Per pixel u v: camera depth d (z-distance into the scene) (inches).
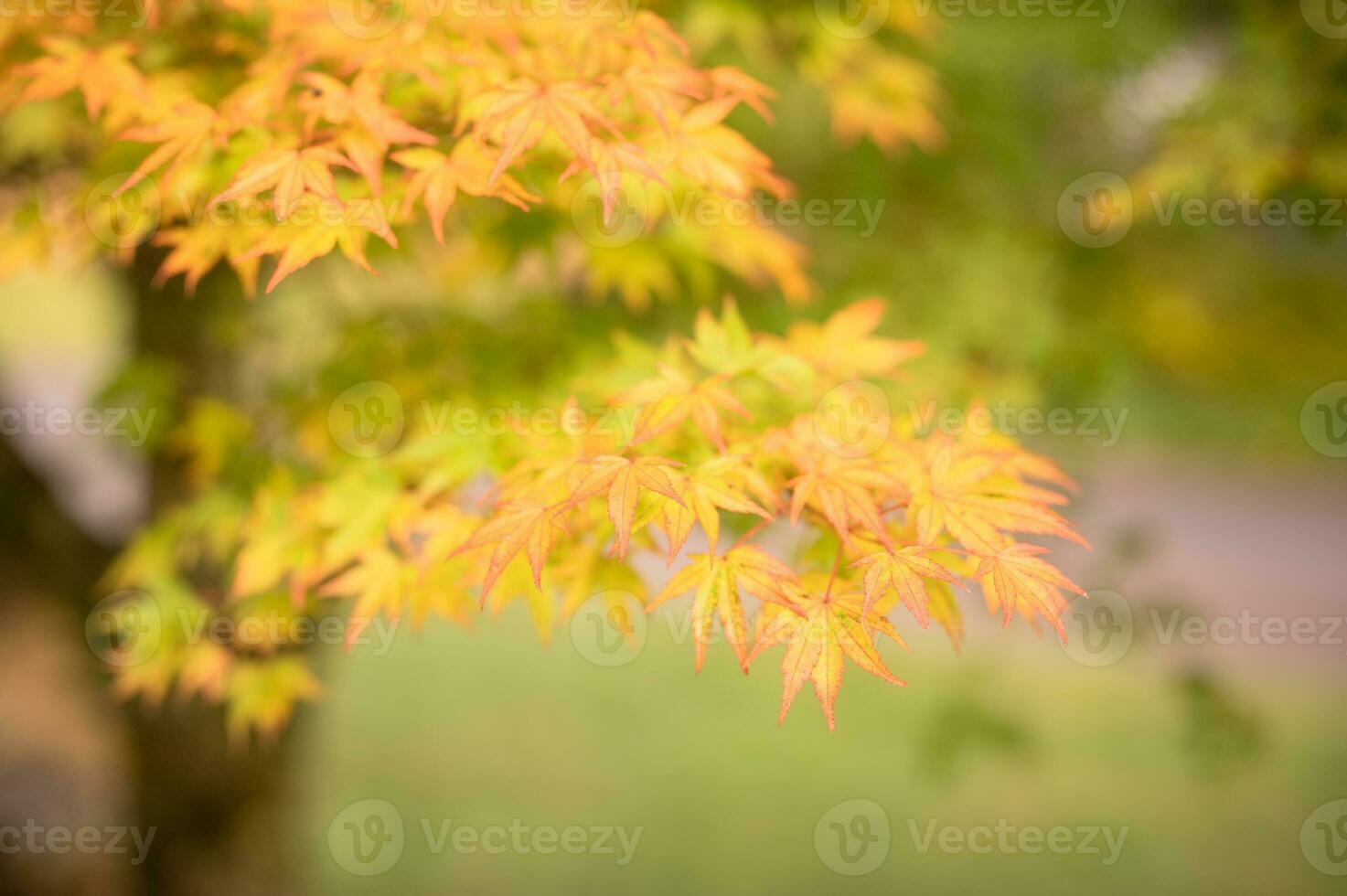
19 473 116.6
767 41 109.1
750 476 61.0
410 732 293.9
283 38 71.6
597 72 70.5
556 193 76.7
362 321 91.2
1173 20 132.6
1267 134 102.2
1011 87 134.3
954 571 61.6
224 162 66.4
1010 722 141.8
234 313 107.7
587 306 97.9
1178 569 344.8
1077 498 141.9
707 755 286.0
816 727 299.0
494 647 356.2
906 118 103.3
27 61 74.0
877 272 125.0
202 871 127.3
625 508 54.9
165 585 90.5
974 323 121.8
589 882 230.1
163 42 73.2
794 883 230.5
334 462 82.4
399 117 65.3
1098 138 143.7
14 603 116.4
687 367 77.8
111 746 142.0
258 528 81.4
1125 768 267.3
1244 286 138.6
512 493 62.1
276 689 94.7
